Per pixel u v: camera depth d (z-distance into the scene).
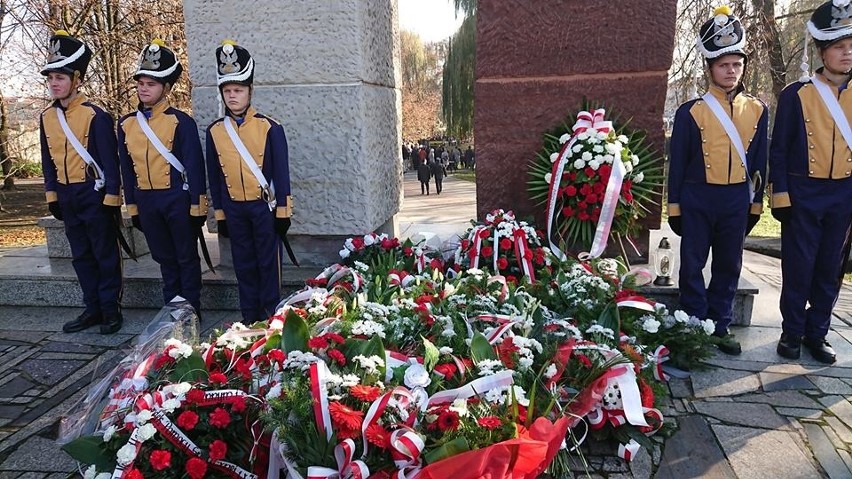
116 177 3.79
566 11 4.01
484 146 4.27
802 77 3.13
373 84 4.41
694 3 8.84
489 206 4.35
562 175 3.82
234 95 3.47
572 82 4.09
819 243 3.18
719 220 3.28
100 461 1.96
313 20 4.08
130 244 4.78
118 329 3.95
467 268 3.80
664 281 3.71
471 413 1.98
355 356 2.17
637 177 3.85
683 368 3.16
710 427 2.64
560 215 3.95
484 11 4.09
